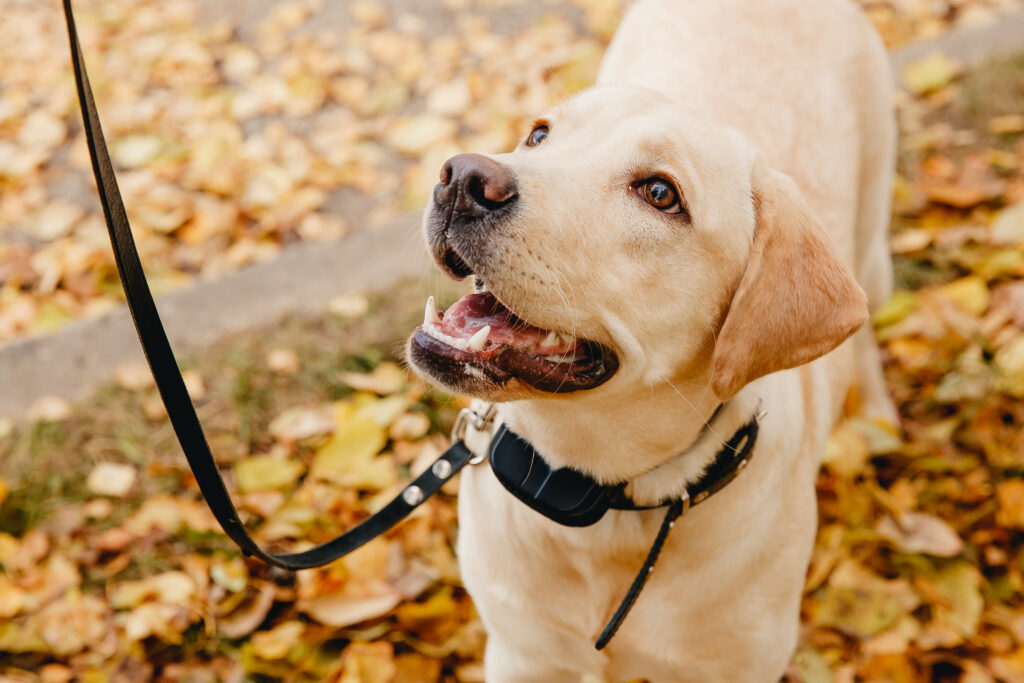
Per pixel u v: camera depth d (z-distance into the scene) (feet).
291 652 3.29
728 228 2.55
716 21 3.54
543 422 2.59
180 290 4.33
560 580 2.73
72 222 4.91
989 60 5.33
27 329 4.32
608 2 6.39
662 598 2.72
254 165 5.26
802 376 2.97
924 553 3.42
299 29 6.41
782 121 3.34
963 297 4.04
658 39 3.60
